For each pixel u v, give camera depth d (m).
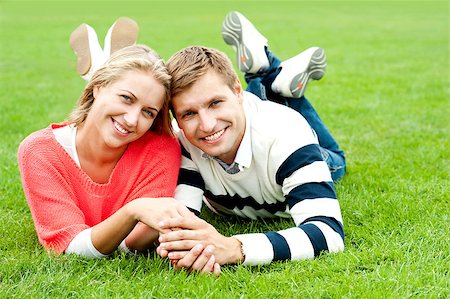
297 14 20.20
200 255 2.70
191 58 2.89
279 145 3.00
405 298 2.46
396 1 26.28
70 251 2.86
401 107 6.57
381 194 3.76
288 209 3.32
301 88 3.77
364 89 7.73
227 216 3.58
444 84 8.00
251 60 3.82
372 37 13.88
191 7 23.41
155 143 3.09
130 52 2.97
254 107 3.16
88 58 3.69
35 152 2.98
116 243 2.81
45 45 12.70
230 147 2.96
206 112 2.87
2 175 4.24
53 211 2.92
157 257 2.90
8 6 23.38
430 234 3.10
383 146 5.00
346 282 2.62
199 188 3.17
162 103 2.93
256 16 19.33
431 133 5.43
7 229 3.37
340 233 2.90
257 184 3.16
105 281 2.68
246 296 2.53
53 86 8.34
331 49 11.91
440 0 26.50
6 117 6.22
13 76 9.12
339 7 23.28
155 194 3.04
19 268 2.80
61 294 2.58
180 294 2.57
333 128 5.66
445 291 2.51
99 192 3.05
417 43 12.71
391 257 2.87
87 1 26.08
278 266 2.79
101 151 2.99
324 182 2.96
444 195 3.73
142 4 24.86
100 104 2.89
